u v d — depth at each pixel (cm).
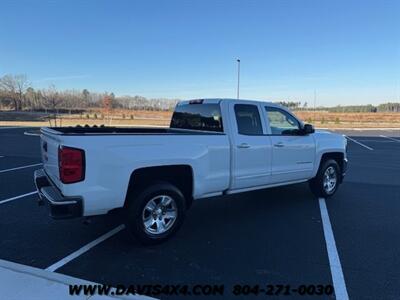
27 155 1349
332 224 529
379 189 782
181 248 434
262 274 368
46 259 398
